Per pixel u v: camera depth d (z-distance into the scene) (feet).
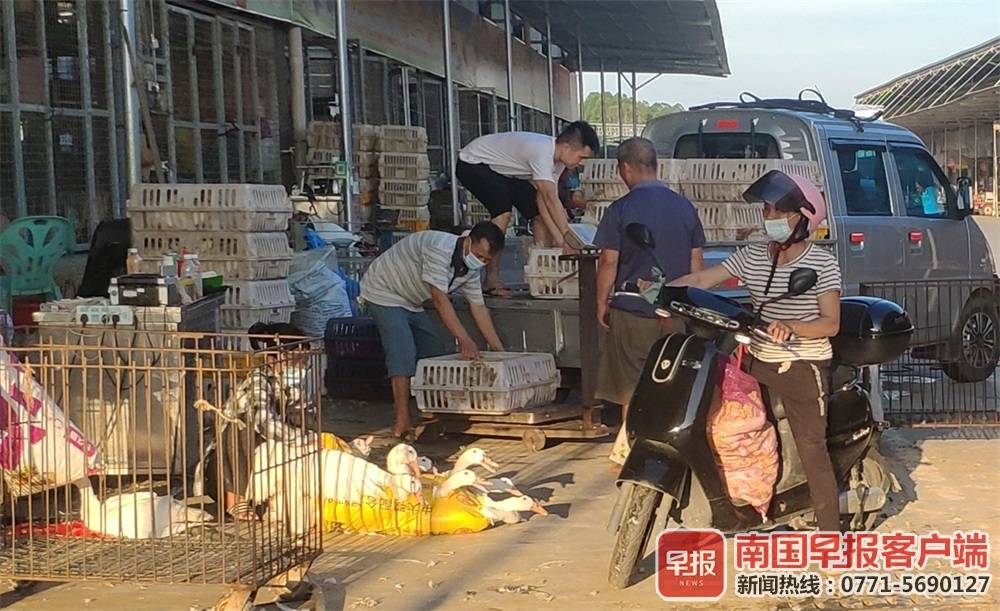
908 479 24.44
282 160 60.85
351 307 38.91
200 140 51.57
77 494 19.69
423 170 62.75
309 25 61.82
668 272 23.72
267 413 17.42
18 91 37.81
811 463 18.28
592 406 27.43
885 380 33.53
